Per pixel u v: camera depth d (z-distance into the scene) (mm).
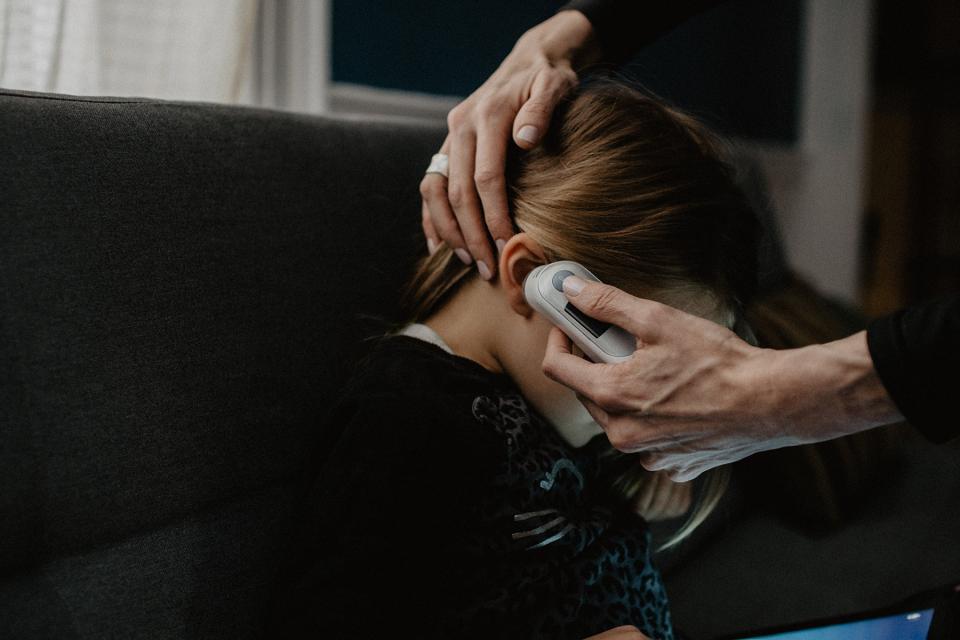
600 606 711
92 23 1041
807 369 582
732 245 731
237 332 718
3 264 575
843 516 1285
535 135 739
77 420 601
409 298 811
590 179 706
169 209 681
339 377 809
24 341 578
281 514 741
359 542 604
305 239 792
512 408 696
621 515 795
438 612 658
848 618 787
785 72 2838
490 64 1887
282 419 750
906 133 4371
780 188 2850
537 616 673
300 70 1429
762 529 1287
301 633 589
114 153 653
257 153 768
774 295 1437
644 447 657
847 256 3107
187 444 670
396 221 903
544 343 699
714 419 612
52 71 981
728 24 2596
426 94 1750
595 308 633
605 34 938
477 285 746
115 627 608
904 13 4219
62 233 609
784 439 619
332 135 860
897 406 566
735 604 1097
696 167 732
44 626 568
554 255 698
